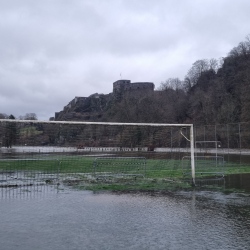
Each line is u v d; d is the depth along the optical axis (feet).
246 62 271.90
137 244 18.66
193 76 373.20
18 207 28.86
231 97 241.96
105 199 33.06
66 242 19.01
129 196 34.91
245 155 98.43
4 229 21.80
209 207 29.12
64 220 24.32
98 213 26.68
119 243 18.84
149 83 442.09
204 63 368.89
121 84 445.37
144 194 36.24
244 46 305.94
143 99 262.06
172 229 21.91
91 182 45.16
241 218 25.00
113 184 43.60
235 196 34.94
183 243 18.85
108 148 67.10
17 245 18.43
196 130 109.29
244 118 200.34
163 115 258.16
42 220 24.29
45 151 63.00
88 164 64.13
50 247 18.08
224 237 20.08
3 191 37.68
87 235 20.45
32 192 37.01
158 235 20.47
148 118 241.96
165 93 343.67
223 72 315.17
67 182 45.01
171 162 71.61
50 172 54.24
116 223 23.52
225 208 28.71
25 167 60.03
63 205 29.89
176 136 73.92
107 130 66.18
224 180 48.52
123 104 248.93
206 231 21.42
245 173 57.41
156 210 27.89
